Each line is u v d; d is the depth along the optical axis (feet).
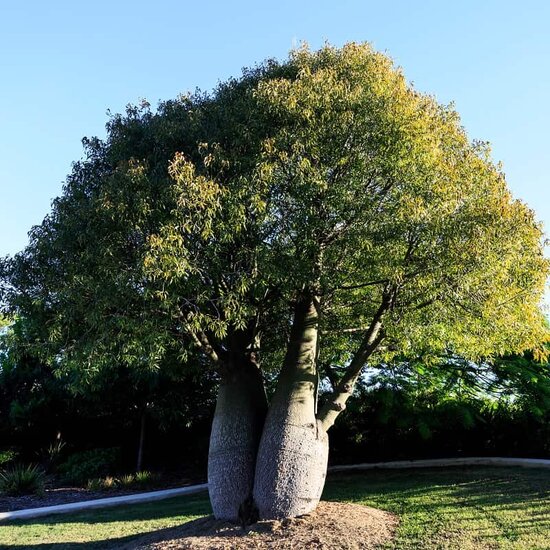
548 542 24.72
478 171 30.96
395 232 28.02
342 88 29.91
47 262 31.24
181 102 36.94
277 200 28.66
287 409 30.35
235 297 26.50
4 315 32.76
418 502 33.83
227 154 29.86
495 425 50.11
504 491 34.73
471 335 32.01
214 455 31.37
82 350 28.48
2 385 65.46
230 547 25.91
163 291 25.62
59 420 63.93
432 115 32.65
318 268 28.99
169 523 35.47
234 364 32.94
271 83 30.14
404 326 29.96
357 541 25.85
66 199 32.78
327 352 42.96
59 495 51.31
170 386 55.06
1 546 32.76
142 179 28.53
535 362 48.44
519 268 29.86
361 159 29.53
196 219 26.55
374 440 53.42
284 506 28.73
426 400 50.29
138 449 62.34
